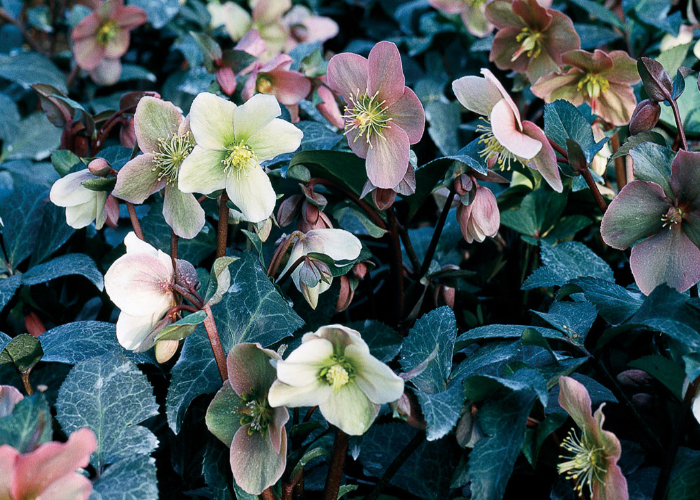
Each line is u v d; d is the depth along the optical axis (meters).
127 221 0.97
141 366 0.76
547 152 0.69
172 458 0.74
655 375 0.69
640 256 0.70
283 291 0.79
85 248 0.88
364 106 0.72
